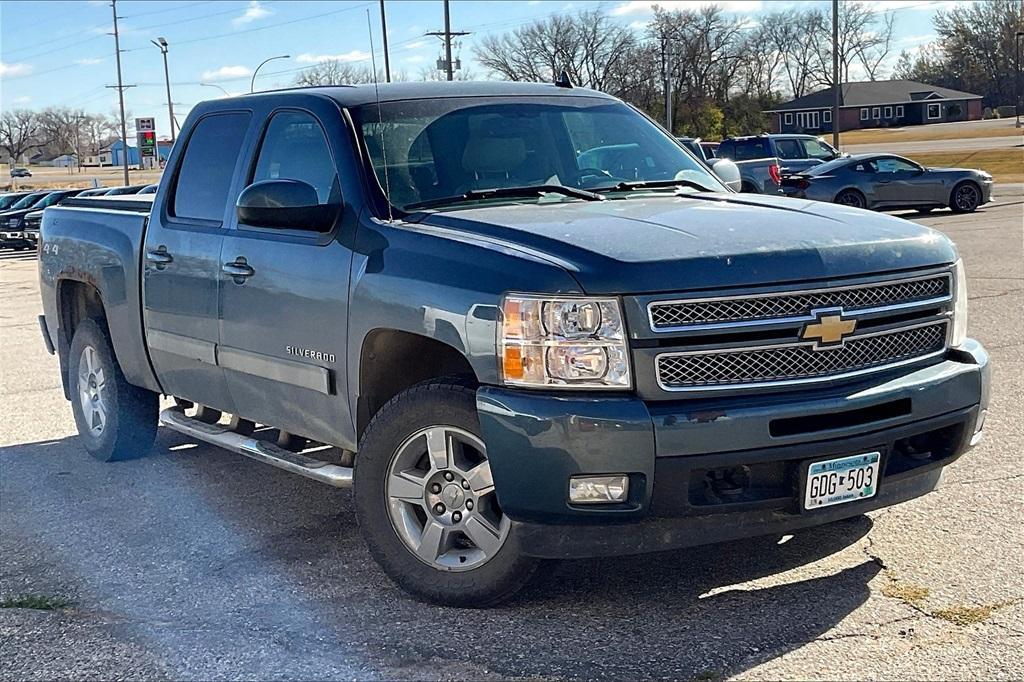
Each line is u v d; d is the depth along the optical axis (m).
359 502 4.50
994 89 120.75
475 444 4.15
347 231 4.73
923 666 3.65
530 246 4.10
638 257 3.88
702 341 3.85
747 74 103.25
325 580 4.72
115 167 127.38
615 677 3.68
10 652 4.11
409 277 4.32
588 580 4.54
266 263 5.09
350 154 4.90
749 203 4.83
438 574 4.34
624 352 3.81
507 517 4.06
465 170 5.01
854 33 114.06
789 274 3.92
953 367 4.32
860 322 4.05
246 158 5.55
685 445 3.77
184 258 5.71
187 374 5.91
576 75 83.06
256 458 5.37
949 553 4.64
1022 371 8.13
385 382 4.69
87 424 7.05
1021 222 21.06
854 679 3.58
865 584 4.36
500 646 3.97
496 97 5.47
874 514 5.18
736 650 3.83
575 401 3.81
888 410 4.08
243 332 5.28
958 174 24.41
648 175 5.43
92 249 6.65
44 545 5.38
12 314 16.02
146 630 4.26
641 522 3.86
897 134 92.81
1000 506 5.22
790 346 3.91
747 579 4.47
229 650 4.04
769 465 3.93
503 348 3.94
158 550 5.23
